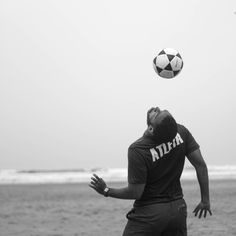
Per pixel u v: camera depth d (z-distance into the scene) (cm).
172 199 381
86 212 818
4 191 1120
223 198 941
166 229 381
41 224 725
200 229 659
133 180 376
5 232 672
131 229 384
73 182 1339
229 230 652
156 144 379
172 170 384
